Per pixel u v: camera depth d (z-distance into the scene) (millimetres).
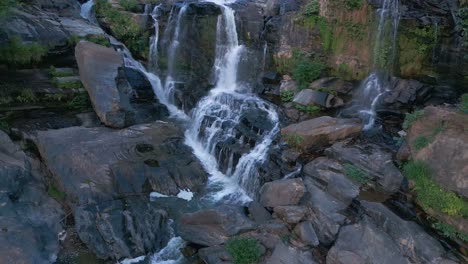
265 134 12664
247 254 8609
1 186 9781
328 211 9242
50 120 13086
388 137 11797
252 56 15914
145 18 16875
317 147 11602
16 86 13133
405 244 7977
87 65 13766
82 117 13336
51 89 13594
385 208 8789
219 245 9211
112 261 9172
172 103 16078
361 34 13688
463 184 8172
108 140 12125
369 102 13367
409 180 9234
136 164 11594
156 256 9391
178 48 17156
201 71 16844
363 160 10430
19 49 13383
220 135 13359
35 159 11797
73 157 11117
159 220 10172
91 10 17406
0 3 12859
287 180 10352
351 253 8031
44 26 14430
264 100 14531
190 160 12516
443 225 8258
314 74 14102
